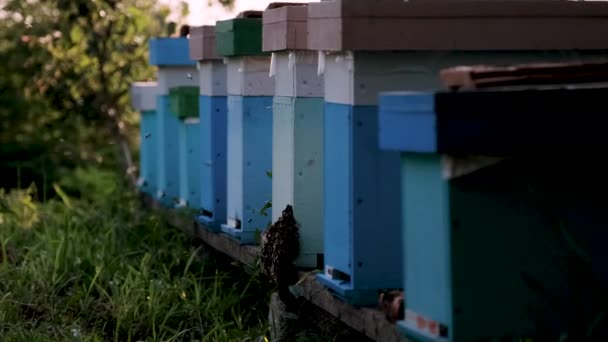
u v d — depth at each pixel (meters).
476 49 4.37
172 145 8.69
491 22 4.37
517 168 3.48
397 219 4.38
